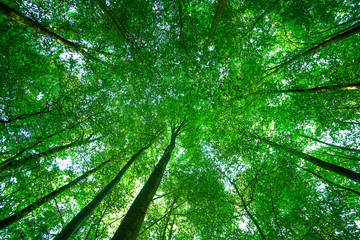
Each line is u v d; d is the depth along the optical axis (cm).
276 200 789
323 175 1033
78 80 830
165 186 1084
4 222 551
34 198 725
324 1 724
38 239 756
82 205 934
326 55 903
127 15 630
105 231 775
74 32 723
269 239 665
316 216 720
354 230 666
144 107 958
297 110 971
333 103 862
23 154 704
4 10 461
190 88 760
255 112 1151
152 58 707
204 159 1127
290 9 745
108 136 935
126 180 1045
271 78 1090
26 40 693
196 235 992
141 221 621
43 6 667
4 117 606
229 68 742
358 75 734
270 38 881
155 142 1172
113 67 763
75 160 1002
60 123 744
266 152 973
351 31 580
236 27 758
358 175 690
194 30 653
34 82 811
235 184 910
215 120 1097
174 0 599
